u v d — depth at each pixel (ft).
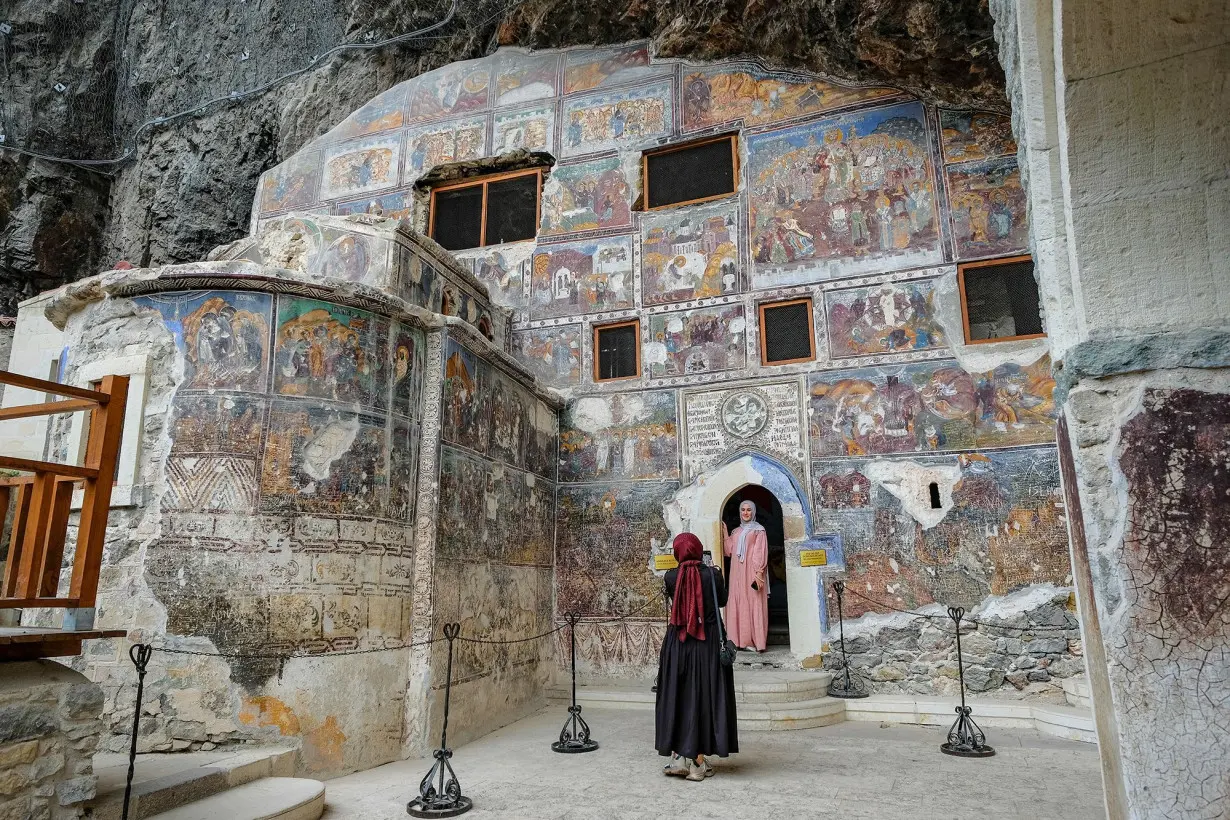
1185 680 9.86
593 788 19.99
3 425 43.55
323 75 50.78
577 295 40.93
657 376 38.63
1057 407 12.48
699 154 41.22
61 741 13.52
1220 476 10.22
